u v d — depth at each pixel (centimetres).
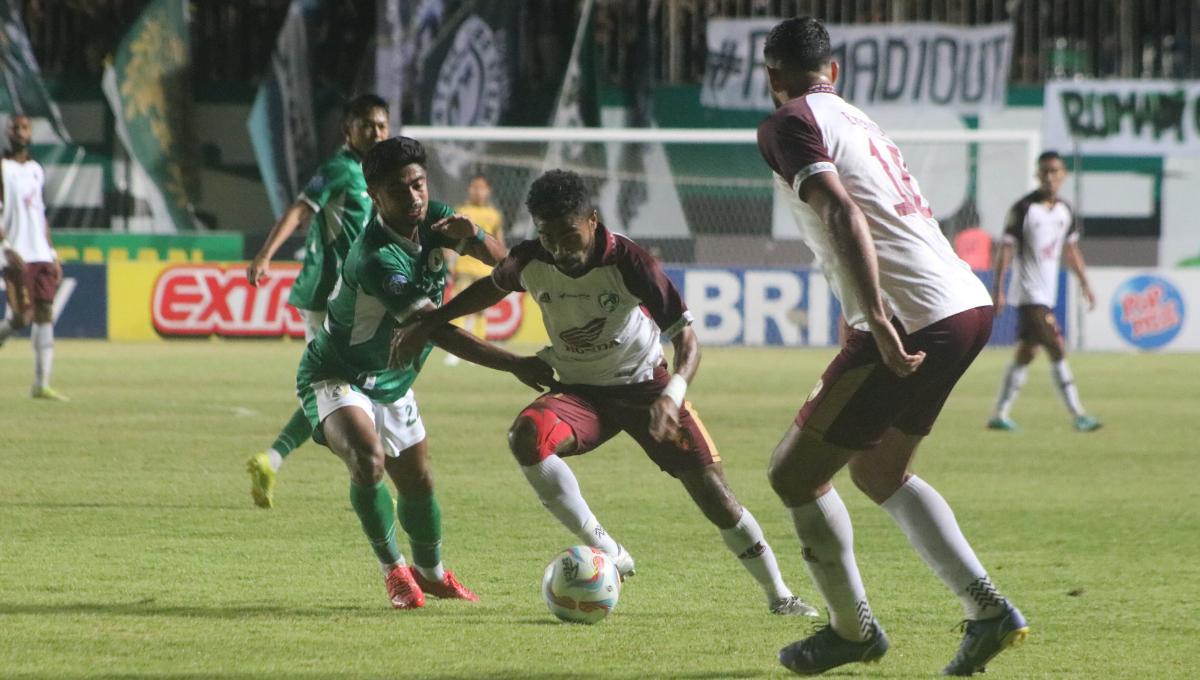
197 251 4806
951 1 5312
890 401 947
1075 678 1001
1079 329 4581
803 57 983
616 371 1207
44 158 5128
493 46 4997
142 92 5028
